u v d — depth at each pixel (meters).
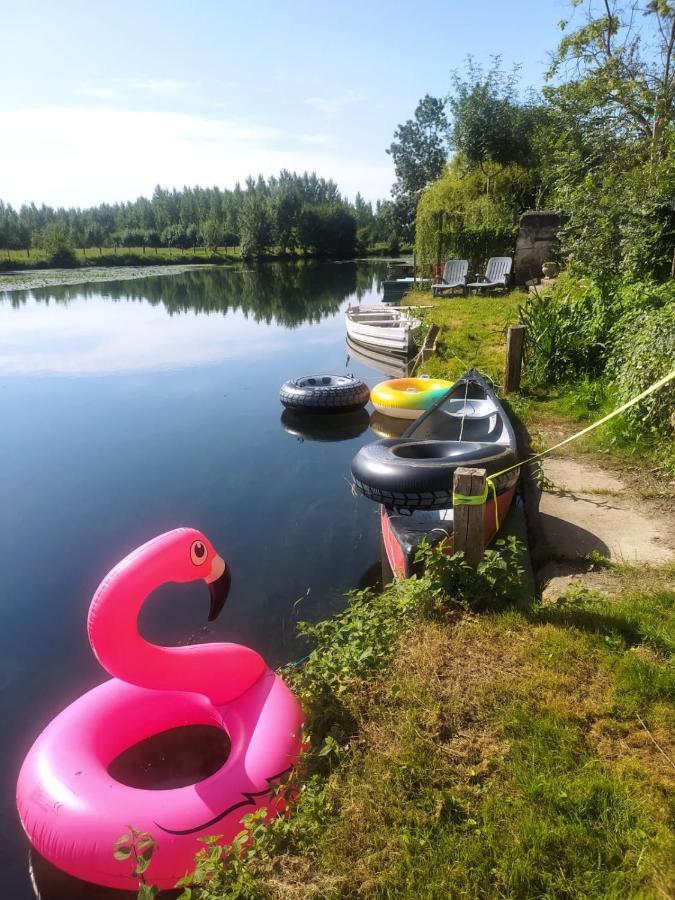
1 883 2.77
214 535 5.95
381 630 3.33
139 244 68.81
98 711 3.06
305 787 2.45
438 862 2.07
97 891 2.61
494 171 21.75
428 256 21.42
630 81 9.83
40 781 2.65
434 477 4.19
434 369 10.36
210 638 4.43
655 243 8.32
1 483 7.52
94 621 2.72
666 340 5.61
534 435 6.55
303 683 3.08
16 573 5.44
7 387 12.77
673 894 1.87
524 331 8.00
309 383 10.87
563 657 2.97
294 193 69.88
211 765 3.10
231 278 42.41
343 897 2.01
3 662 4.33
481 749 2.51
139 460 8.28
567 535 4.44
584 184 9.34
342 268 50.53
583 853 2.03
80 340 18.34
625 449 5.85
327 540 5.77
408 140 50.16
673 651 2.95
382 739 2.63
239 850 2.19
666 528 4.45
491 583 3.49
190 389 12.43
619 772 2.32
